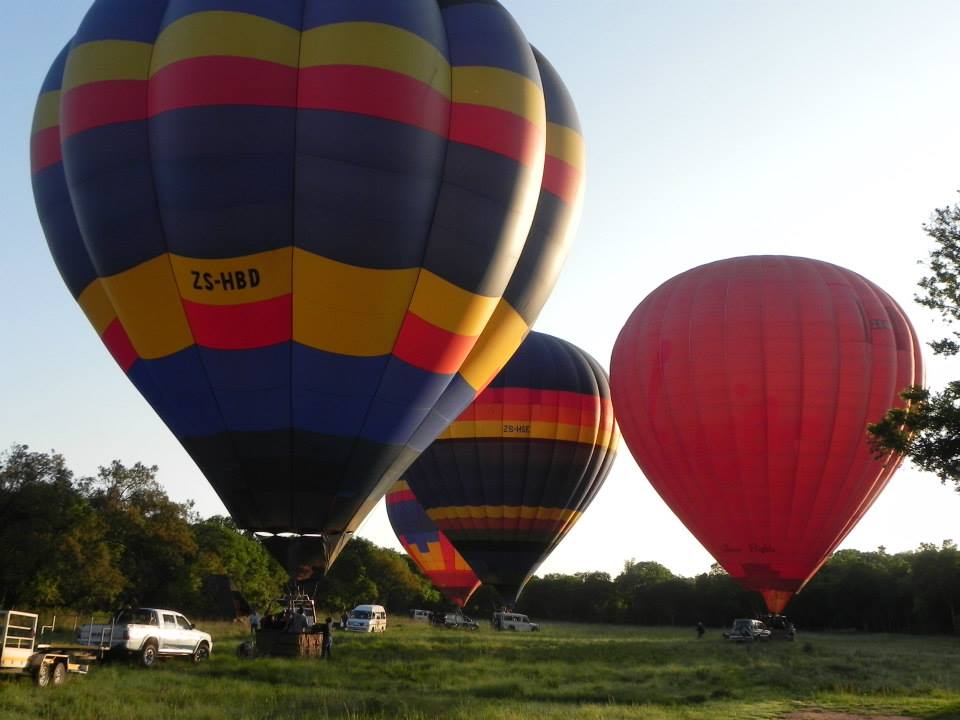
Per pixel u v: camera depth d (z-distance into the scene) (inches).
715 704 613.9
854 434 1185.4
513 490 1416.1
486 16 710.5
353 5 633.6
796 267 1275.8
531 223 731.4
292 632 829.8
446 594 2158.0
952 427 687.1
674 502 1291.8
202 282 617.6
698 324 1240.8
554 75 818.8
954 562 2677.2
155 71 627.5
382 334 641.0
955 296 722.2
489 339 730.2
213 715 483.5
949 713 571.8
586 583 4109.3
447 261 649.6
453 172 649.0
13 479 1477.6
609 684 737.0
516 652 1131.9
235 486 668.1
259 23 615.5
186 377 647.1
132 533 2016.5
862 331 1208.8
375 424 664.4
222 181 600.4
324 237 609.9
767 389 1193.4
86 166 634.2
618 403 1338.6
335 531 683.4
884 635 2645.2
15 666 581.6
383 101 613.6
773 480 1199.6
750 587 1245.1
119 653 735.7
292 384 638.5
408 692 637.3
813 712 579.2
